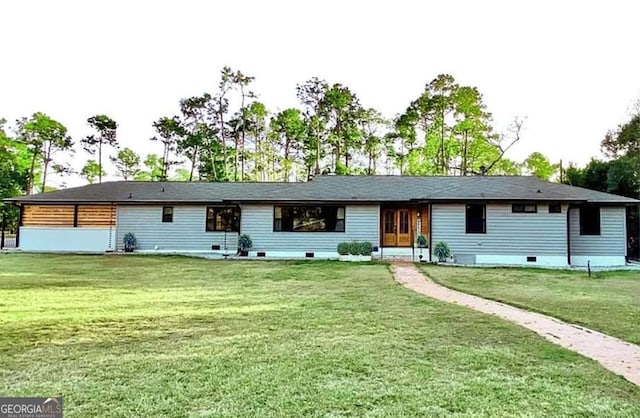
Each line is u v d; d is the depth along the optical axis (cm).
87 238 2130
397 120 4038
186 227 2094
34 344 534
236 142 4166
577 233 1775
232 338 571
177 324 652
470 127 3775
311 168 4116
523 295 959
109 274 1303
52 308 770
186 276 1271
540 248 1709
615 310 788
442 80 3784
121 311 750
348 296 924
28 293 936
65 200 2094
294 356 491
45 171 3909
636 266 1703
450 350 520
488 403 366
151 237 2102
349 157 4131
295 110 4081
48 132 3822
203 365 458
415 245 1844
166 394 380
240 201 1900
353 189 1989
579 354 512
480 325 652
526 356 499
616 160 2375
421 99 3853
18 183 3503
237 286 1077
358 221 1881
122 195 2156
